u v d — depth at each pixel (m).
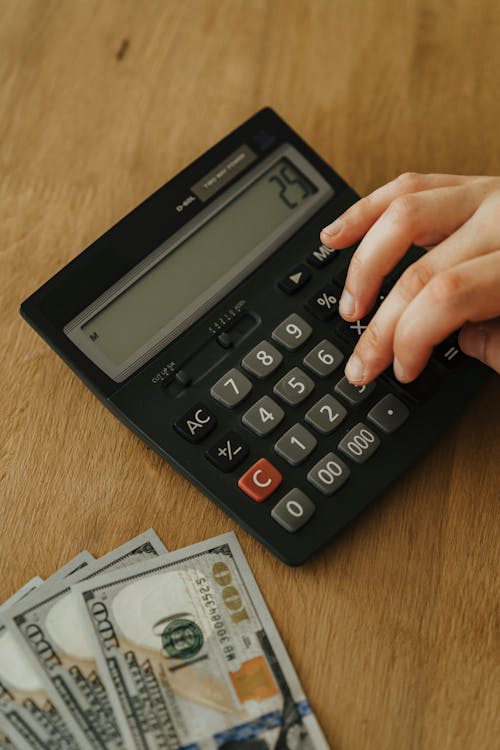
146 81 0.74
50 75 0.74
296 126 0.72
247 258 0.61
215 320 0.59
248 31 0.77
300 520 0.53
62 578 0.53
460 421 0.59
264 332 0.59
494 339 0.55
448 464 0.58
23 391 0.60
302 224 0.64
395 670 0.51
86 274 0.58
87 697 0.49
